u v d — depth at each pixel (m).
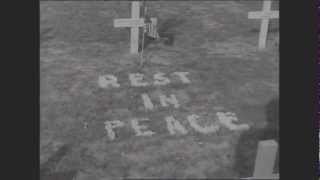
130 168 7.11
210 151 7.50
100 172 7.01
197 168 7.12
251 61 10.73
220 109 8.71
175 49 11.24
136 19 10.50
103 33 12.09
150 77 9.82
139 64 10.38
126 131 7.98
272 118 8.43
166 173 7.01
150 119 8.33
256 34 12.32
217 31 12.45
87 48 11.09
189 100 8.99
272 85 9.63
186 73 10.05
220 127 8.14
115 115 8.42
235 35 12.22
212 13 13.78
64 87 9.23
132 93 9.16
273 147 5.76
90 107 8.62
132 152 7.46
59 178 6.80
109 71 9.99
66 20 12.81
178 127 8.12
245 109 8.72
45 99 8.76
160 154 7.42
